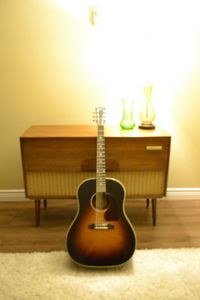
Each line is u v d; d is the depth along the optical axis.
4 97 2.24
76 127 2.15
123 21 2.08
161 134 1.91
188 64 2.19
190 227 2.08
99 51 2.15
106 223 1.65
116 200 1.69
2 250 1.80
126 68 2.19
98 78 2.21
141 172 1.95
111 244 1.62
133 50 2.15
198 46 2.15
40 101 2.26
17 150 2.37
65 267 1.64
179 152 2.41
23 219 2.19
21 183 2.44
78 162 1.91
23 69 2.18
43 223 2.13
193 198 2.50
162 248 1.81
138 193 2.01
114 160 1.90
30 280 1.53
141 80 2.21
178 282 1.51
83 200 1.69
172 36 2.12
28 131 2.01
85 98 2.26
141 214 2.26
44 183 1.96
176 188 2.49
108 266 1.60
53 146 1.87
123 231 1.64
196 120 2.33
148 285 1.49
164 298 1.41
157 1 2.05
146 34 2.11
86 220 1.66
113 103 2.27
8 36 2.10
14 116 2.29
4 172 2.41
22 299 1.40
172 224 2.12
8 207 2.38
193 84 2.24
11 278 1.54
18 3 2.03
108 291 1.46
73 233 1.64
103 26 2.09
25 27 2.08
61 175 1.94
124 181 1.97
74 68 2.19
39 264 1.66
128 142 1.87
